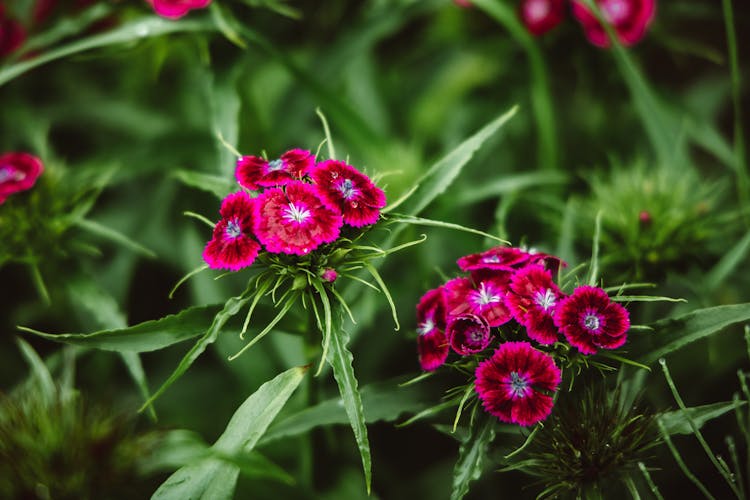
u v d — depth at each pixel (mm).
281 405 412
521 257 428
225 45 508
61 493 421
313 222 411
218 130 482
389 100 621
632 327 415
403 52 644
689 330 418
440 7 593
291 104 555
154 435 433
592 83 571
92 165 541
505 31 580
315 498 464
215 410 535
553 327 414
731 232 516
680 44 577
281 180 417
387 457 520
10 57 522
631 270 492
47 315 537
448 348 422
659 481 488
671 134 543
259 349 518
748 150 630
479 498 494
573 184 571
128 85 604
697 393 490
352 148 560
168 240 565
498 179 559
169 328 424
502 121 448
